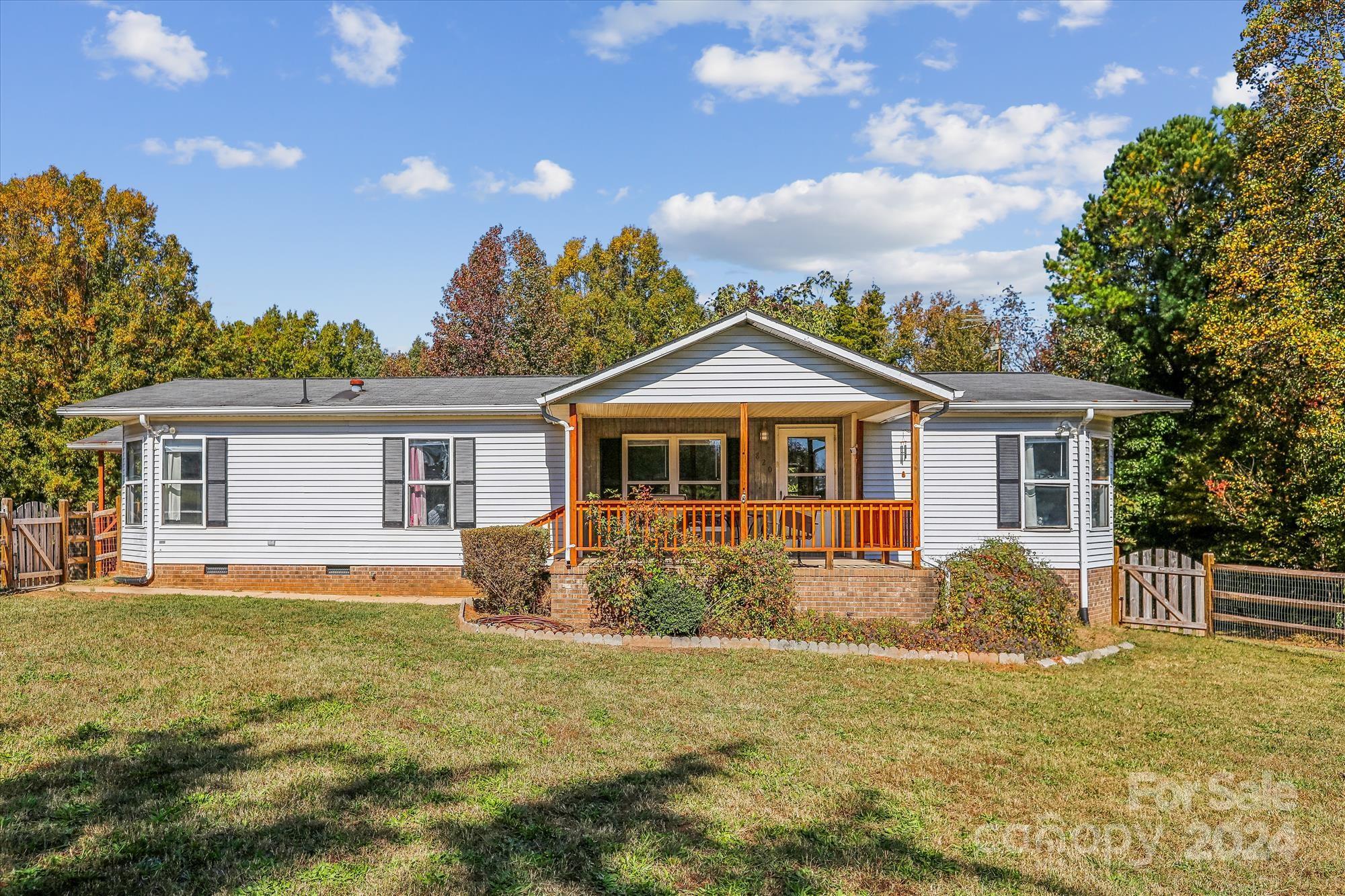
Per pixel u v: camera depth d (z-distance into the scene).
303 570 15.23
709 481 15.86
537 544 13.00
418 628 11.58
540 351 36.00
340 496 15.25
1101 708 8.73
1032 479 14.93
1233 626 13.81
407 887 4.35
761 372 12.45
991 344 37.84
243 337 44.00
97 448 18.50
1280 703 9.20
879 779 6.31
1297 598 12.95
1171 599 14.13
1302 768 7.00
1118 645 12.38
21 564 15.02
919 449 12.50
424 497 15.27
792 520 14.34
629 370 12.34
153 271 31.64
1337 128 16.06
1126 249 24.53
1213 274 18.70
